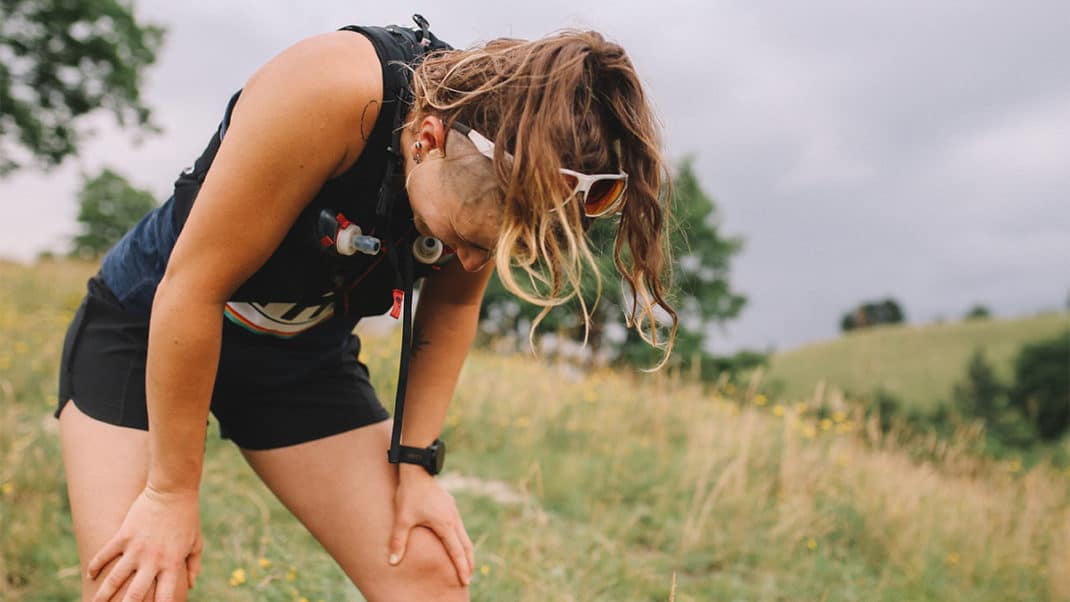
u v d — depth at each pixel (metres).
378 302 1.57
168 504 1.44
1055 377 31.11
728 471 3.99
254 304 1.54
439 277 1.72
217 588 2.62
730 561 3.67
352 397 1.71
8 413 4.00
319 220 1.34
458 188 1.22
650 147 1.24
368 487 1.64
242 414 1.68
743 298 27.95
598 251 1.32
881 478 4.76
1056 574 3.94
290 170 1.25
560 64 1.17
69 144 18.67
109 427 1.56
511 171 1.17
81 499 1.50
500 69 1.22
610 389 6.57
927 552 4.06
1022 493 5.83
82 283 10.62
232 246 1.30
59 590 2.69
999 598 3.76
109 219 41.28
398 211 1.40
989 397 31.50
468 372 6.35
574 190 1.17
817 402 5.93
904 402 31.61
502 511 3.77
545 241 1.22
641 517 4.00
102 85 18.44
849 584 3.48
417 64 1.34
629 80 1.22
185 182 1.51
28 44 17.52
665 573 3.42
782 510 4.07
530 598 2.69
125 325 1.61
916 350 42.53
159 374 1.36
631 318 1.38
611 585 3.10
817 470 4.69
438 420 1.73
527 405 5.75
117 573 1.40
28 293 9.28
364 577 1.64
